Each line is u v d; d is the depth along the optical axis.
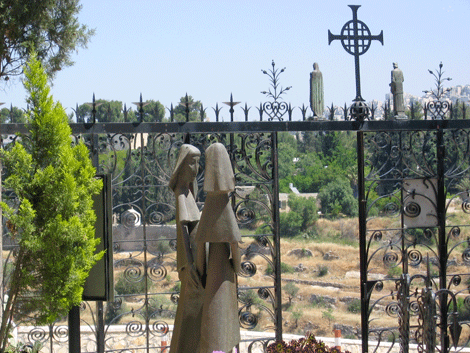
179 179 4.60
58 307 5.27
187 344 4.41
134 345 9.86
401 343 5.95
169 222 19.95
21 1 7.70
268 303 22.56
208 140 6.32
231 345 4.24
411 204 6.43
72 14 8.47
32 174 5.36
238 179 6.29
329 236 34.44
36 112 5.31
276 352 5.55
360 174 6.31
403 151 6.52
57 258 5.14
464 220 23.89
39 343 6.11
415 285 21.45
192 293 4.45
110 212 5.62
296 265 32.69
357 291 29.17
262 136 6.30
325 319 26.61
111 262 5.61
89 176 5.44
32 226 5.10
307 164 39.72
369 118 6.35
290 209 36.12
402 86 6.43
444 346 5.91
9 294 5.29
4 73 8.16
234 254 4.31
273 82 6.15
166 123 6.02
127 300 19.80
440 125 6.39
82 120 5.98
